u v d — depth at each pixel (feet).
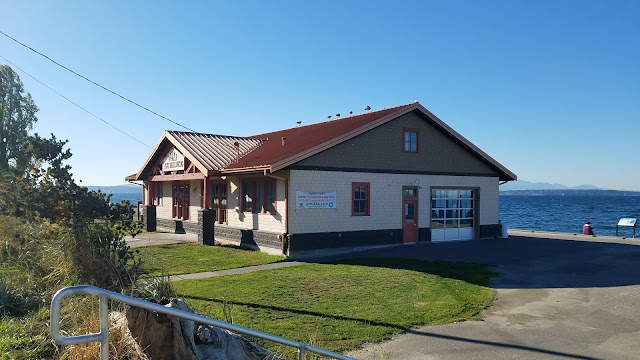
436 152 68.90
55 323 9.88
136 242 66.80
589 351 24.00
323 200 57.52
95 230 28.84
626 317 30.07
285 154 57.62
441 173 69.15
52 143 31.27
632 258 53.26
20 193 29.66
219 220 69.15
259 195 61.11
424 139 67.67
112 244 29.45
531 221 199.62
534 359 22.91
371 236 61.41
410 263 49.52
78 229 28.12
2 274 26.32
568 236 80.02
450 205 70.85
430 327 27.68
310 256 55.36
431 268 46.42
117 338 14.96
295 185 55.47
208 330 17.22
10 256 28.66
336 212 58.54
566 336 26.37
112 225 30.30
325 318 28.45
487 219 74.43
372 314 29.55
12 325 19.33
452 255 55.57
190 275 42.11
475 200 73.61
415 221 66.44
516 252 58.08
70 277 26.05
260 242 58.95
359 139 60.95
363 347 24.03
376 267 46.98
